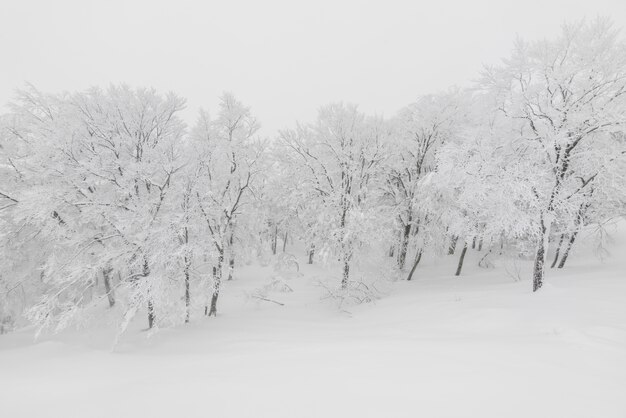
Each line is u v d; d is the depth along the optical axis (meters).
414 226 20.55
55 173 12.52
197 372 6.54
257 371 5.92
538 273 12.69
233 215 16.47
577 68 11.59
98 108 14.08
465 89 14.12
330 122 17.86
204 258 15.20
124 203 13.09
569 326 7.93
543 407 3.91
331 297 17.42
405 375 5.02
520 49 12.74
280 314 15.97
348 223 16.69
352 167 17.42
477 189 12.27
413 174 19.91
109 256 12.14
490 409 3.86
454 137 18.61
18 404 6.29
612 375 4.95
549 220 12.23
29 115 14.55
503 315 9.74
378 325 11.74
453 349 6.54
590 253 21.19
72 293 13.61
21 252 14.98
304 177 17.80
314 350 7.37
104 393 6.09
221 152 14.88
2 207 13.09
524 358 5.74
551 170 12.59
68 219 12.78
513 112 12.79
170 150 13.23
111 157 13.56
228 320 14.81
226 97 16.05
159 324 13.25
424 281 20.09
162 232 12.34
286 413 4.05
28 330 15.39
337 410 3.99
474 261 23.50
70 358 9.77
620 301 10.06
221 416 4.21
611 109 11.06
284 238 32.72
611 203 16.47
